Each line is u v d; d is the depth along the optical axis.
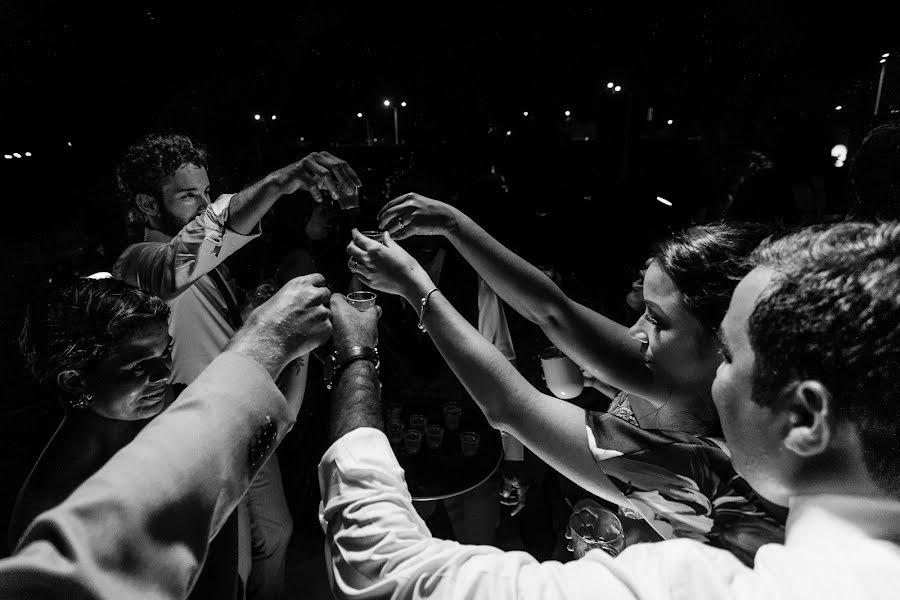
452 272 2.62
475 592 0.56
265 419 0.66
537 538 2.61
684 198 4.21
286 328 0.72
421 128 5.86
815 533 0.52
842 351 0.52
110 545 0.51
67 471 1.05
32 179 4.23
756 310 0.58
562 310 1.53
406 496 0.75
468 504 2.67
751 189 3.28
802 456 0.55
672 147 5.74
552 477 2.78
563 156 4.89
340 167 1.67
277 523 2.23
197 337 2.03
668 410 1.29
